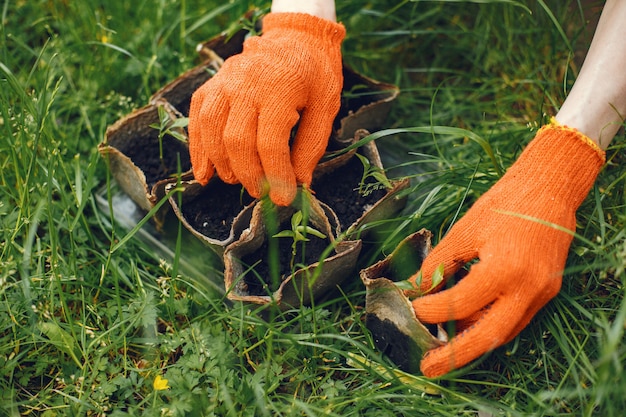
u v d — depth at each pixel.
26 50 0.96
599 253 0.71
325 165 0.78
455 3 0.98
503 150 0.85
